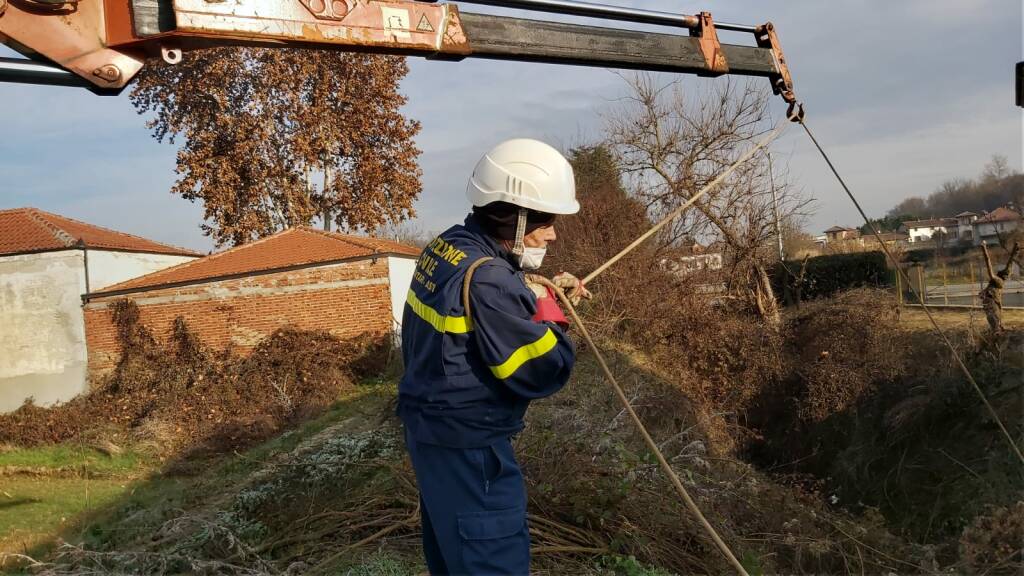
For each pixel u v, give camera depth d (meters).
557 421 7.52
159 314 22.12
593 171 21.31
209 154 31.31
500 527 2.24
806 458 15.96
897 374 15.38
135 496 12.49
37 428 19.39
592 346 2.71
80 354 22.44
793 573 6.54
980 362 14.01
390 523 5.29
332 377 19.67
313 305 21.30
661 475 5.92
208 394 19.70
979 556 7.55
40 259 22.75
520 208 2.46
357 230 34.81
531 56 3.43
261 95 31.14
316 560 4.96
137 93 30.50
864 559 7.23
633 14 3.80
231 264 22.72
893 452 14.40
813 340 17.27
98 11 2.52
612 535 5.18
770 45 4.46
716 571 5.32
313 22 2.83
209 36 2.62
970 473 12.41
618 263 18.91
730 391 17.25
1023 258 14.41
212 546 5.45
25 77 2.48
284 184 32.25
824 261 23.22
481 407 2.25
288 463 6.68
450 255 2.38
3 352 22.73
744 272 19.56
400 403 2.51
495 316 2.18
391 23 3.01
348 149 33.50
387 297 20.77
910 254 21.97
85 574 5.06
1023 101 5.65
